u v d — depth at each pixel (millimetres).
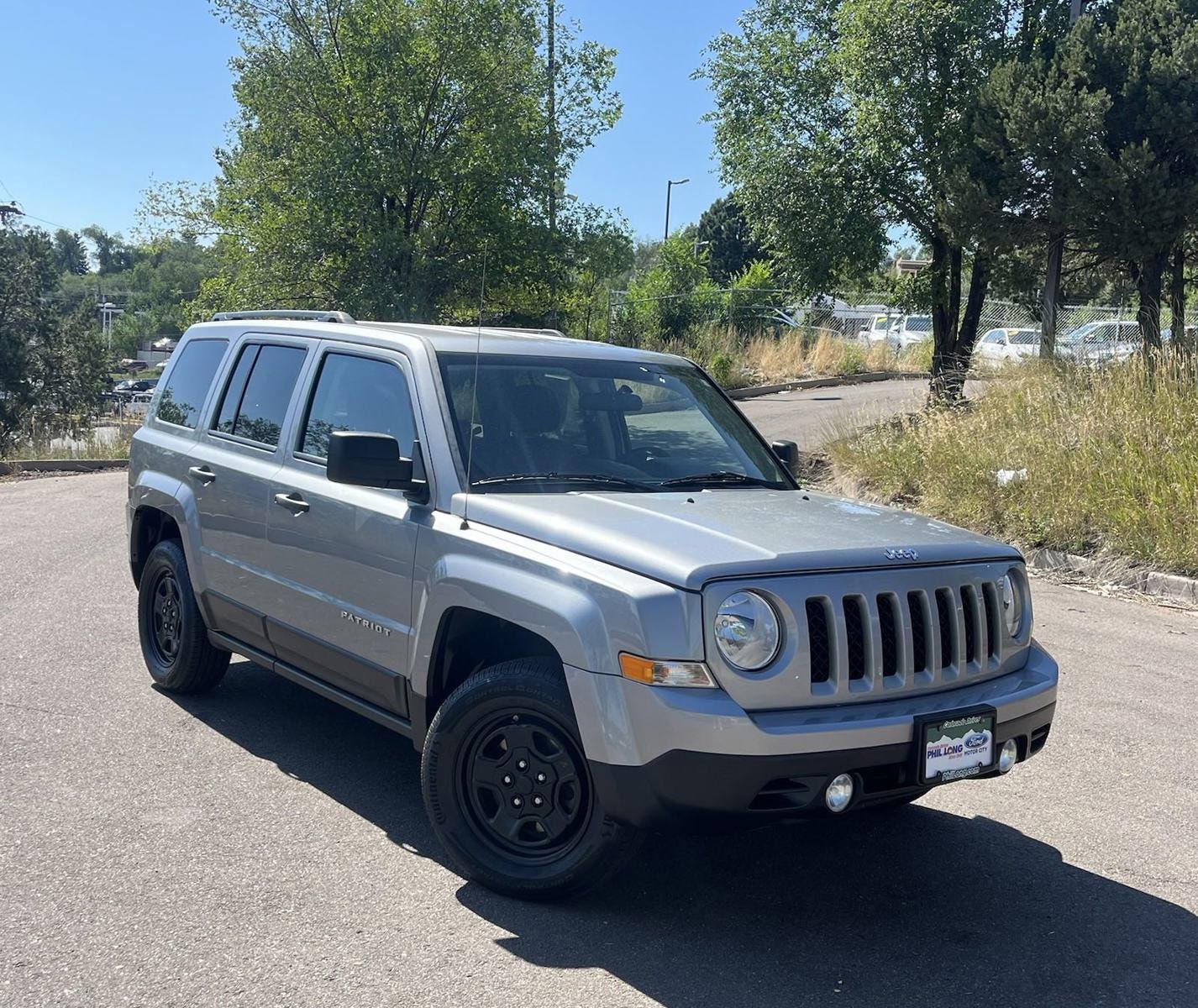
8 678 6445
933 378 16203
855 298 19609
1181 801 5188
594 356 5258
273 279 21891
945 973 3631
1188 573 9477
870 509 4648
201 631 5977
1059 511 10594
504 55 21375
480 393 4707
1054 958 3754
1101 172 13930
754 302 32375
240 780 5066
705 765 3490
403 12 20656
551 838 3986
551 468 4586
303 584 5008
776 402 24125
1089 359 14016
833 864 4461
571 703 3787
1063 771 5535
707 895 4137
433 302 22234
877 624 3758
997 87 14906
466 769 4109
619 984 3490
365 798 4922
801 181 17359
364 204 20844
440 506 4371
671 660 3541
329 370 5273
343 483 4320
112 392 41031
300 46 21312
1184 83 13617
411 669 4352
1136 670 7273
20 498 14406
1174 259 15789
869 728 3586
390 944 3686
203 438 5973
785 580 3674
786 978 3562
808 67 17500
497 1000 3371
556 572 3838
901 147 16656
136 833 4477
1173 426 11023
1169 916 4086
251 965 3527
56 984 3387
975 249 16781
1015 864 4500
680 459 4973
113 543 10953
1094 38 14414
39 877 4078
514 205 22250
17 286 33531
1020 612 4270
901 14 15938
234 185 22734
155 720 5844
